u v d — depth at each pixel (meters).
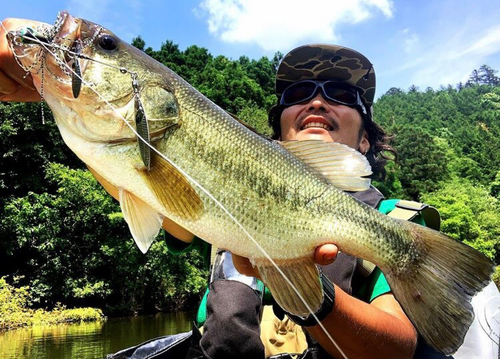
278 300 0.31
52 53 0.28
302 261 0.32
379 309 0.33
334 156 0.34
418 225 0.34
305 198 0.33
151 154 0.30
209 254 0.47
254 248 0.31
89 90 0.30
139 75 0.31
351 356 0.32
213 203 0.31
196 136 0.31
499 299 0.43
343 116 0.52
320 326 0.30
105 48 0.31
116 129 0.30
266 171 0.32
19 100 0.31
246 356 0.36
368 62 0.53
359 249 0.33
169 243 0.45
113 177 0.31
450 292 0.31
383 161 0.66
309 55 0.53
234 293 0.38
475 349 0.41
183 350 0.46
